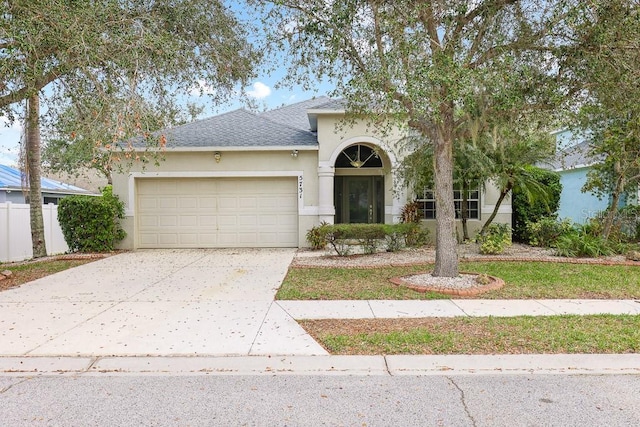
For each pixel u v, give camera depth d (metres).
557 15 7.29
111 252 13.56
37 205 12.96
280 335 5.73
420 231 13.72
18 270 10.61
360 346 5.29
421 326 6.02
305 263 11.12
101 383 4.47
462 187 12.58
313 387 4.33
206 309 7.01
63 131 8.92
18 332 5.92
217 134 14.86
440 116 7.54
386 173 14.62
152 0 9.09
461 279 8.64
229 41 10.20
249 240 14.56
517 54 7.81
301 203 14.31
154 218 14.45
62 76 8.28
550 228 13.75
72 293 8.19
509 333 5.64
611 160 11.48
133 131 7.84
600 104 8.41
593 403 3.95
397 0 7.52
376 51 8.00
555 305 7.09
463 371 4.71
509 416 3.72
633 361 4.85
